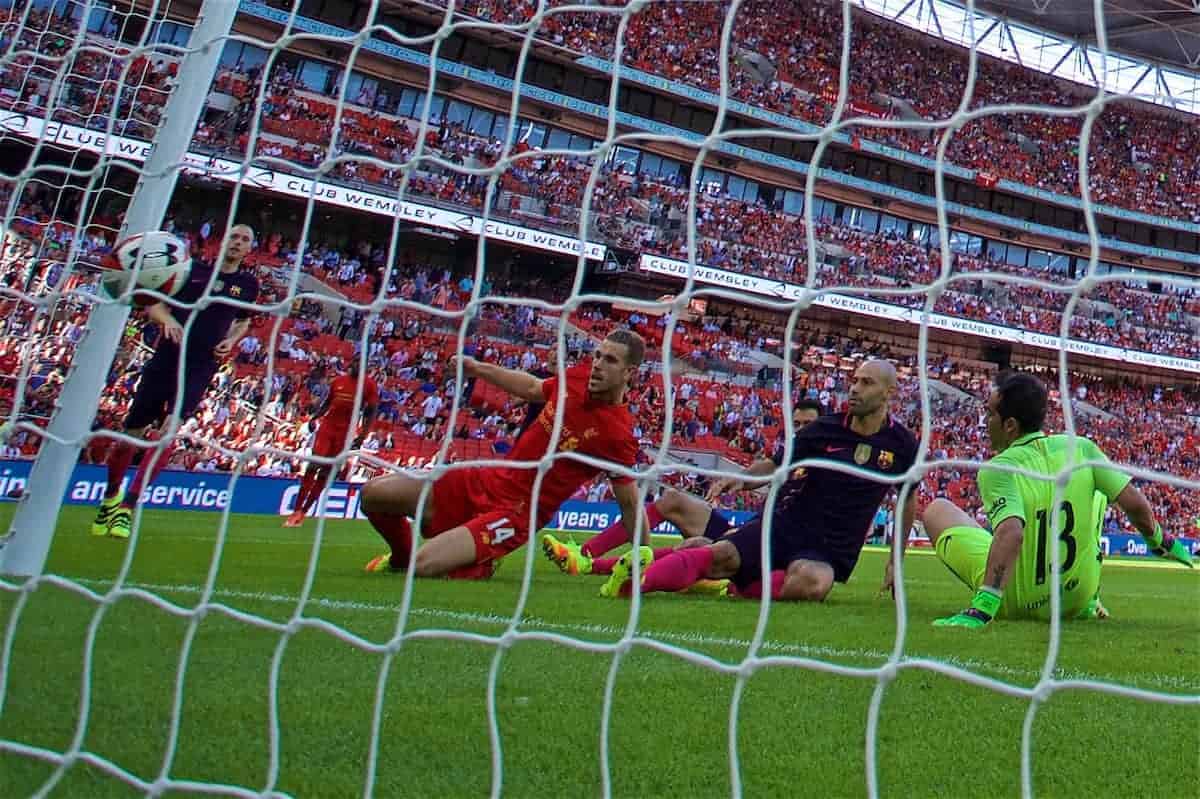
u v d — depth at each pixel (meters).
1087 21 35.72
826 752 1.97
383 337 21.11
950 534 4.87
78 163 17.81
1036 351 31.61
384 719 2.10
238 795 1.64
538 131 27.34
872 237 30.97
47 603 3.38
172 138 4.36
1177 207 35.66
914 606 5.16
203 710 2.14
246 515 12.83
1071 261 34.81
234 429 14.79
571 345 23.17
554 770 1.81
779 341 27.80
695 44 29.70
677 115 29.05
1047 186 33.75
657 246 25.98
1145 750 2.04
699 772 1.82
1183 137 37.41
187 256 5.91
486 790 1.70
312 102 23.56
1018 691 1.35
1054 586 1.36
